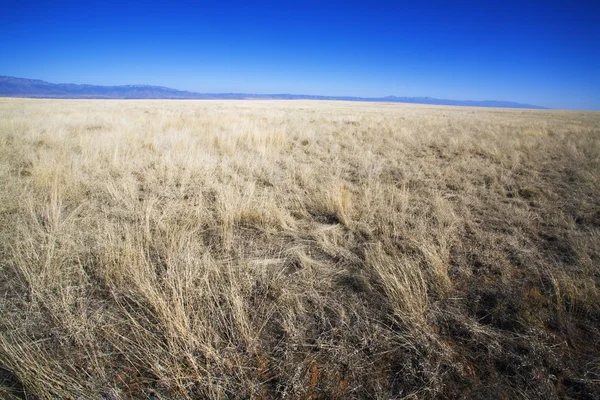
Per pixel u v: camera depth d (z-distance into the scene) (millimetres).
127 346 1918
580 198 4957
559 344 2031
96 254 2844
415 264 2811
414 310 2203
